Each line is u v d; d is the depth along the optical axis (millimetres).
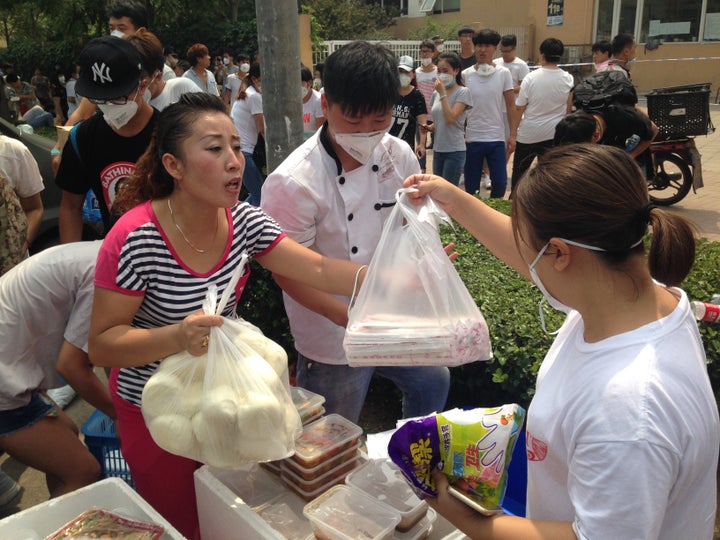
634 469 1090
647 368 1136
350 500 1741
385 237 1994
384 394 3934
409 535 1721
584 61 19250
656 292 1257
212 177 1799
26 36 29250
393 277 1950
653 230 1264
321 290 2174
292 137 4051
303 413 2057
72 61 22953
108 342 1848
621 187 1187
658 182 7738
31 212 3656
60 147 4227
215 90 9031
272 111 3996
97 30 22391
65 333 2383
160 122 1851
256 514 1756
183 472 2111
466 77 6855
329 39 24906
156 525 1695
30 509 1760
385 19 28172
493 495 1510
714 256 3760
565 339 1382
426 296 1923
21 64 24625
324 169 2311
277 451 1694
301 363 2672
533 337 3148
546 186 1229
